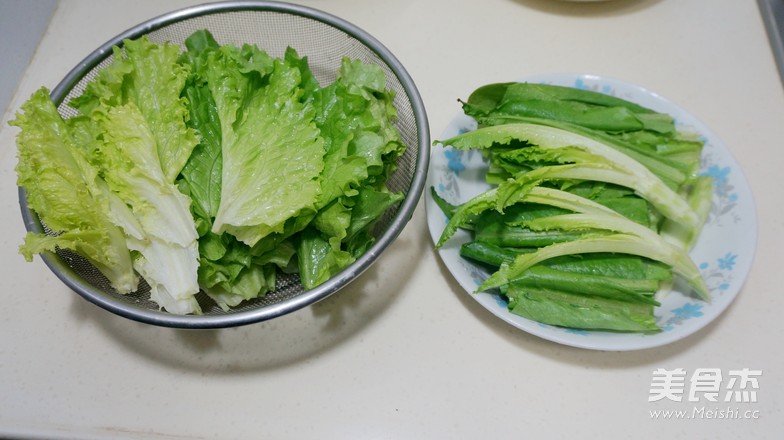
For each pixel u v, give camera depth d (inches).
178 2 40.0
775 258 29.3
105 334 27.5
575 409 25.3
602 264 26.7
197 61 28.3
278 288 28.3
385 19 39.0
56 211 23.6
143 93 26.5
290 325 27.7
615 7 39.4
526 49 37.5
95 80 28.4
